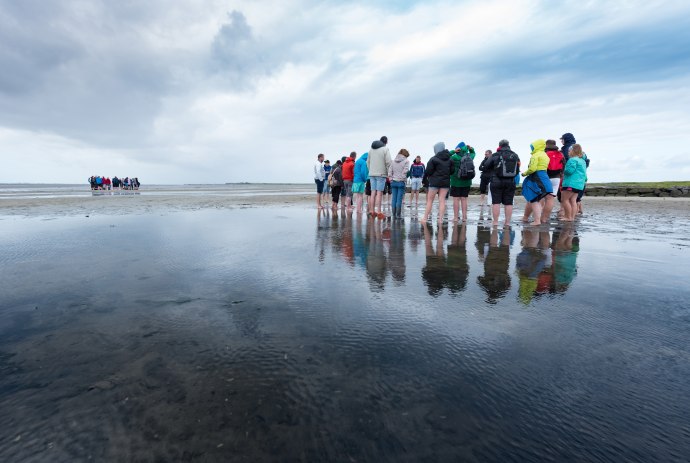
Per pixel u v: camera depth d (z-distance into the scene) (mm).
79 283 3279
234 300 2811
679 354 1911
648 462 1189
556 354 1913
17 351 1951
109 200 18984
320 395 1551
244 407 1471
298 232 6871
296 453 1229
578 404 1483
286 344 2037
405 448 1252
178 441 1282
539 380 1661
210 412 1438
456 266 3994
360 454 1226
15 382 1645
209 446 1259
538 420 1391
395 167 10086
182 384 1636
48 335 2160
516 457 1214
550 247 5207
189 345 2025
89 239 5867
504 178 7672
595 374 1712
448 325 2309
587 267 3932
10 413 1428
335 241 5766
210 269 3836
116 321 2381
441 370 1753
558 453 1230
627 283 3289
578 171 8789
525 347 1997
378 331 2217
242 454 1225
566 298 2855
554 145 9039
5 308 2623
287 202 18094
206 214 10922
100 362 1832
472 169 8062
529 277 3514
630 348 1984
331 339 2104
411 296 2914
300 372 1734
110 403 1493
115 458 1208
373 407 1470
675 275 3582
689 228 7652
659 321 2375
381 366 1791
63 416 1412
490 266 3988
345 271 3768
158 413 1433
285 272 3721
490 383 1639
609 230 7258
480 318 2430
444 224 8375
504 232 6898
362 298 2861
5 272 3676
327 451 1238
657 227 7848
